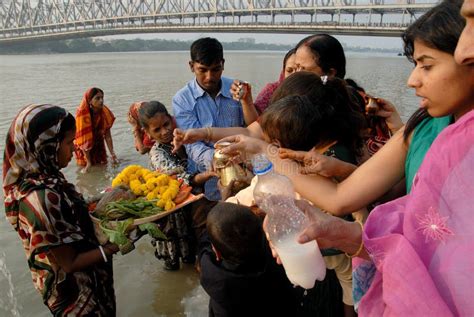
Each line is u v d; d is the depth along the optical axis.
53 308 2.19
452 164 0.88
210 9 60.88
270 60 48.91
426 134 1.27
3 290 3.20
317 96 1.75
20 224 2.05
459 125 0.89
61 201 2.04
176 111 3.40
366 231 1.07
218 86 3.41
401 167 1.41
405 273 0.90
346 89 1.86
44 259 2.09
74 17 80.00
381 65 36.28
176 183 2.88
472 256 0.84
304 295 1.91
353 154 1.83
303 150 1.65
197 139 2.41
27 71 28.02
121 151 7.29
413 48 1.17
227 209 1.86
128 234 2.46
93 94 6.15
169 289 3.23
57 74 25.23
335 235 1.18
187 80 21.09
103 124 6.42
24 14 87.38
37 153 2.04
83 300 2.19
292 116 1.60
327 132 1.70
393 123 2.10
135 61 47.53
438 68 1.09
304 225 1.33
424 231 0.92
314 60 2.42
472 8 0.80
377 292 1.06
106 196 2.61
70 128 2.15
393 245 0.98
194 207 3.22
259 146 1.76
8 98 13.61
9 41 80.19
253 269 1.84
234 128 2.46
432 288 0.87
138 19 70.31
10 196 2.07
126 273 3.45
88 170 6.33
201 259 2.00
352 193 1.42
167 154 3.32
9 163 2.07
